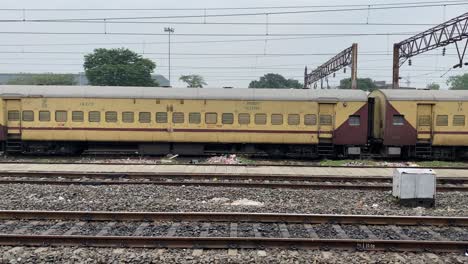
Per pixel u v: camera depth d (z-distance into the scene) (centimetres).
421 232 1096
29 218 1168
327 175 1898
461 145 2562
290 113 2536
